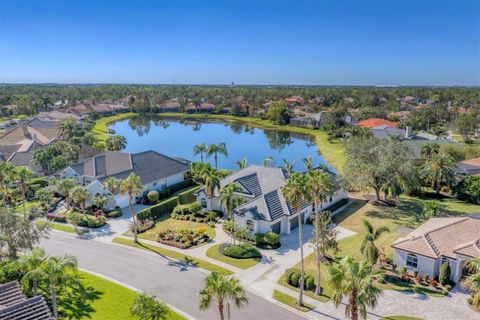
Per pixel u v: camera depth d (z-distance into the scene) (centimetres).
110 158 7031
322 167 6506
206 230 5072
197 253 4378
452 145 8444
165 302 3384
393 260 3894
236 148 12100
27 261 3177
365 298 2288
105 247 4562
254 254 4259
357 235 4816
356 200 6225
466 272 3553
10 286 2967
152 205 6097
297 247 4506
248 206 4962
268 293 3512
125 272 3941
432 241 3784
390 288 3522
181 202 6172
